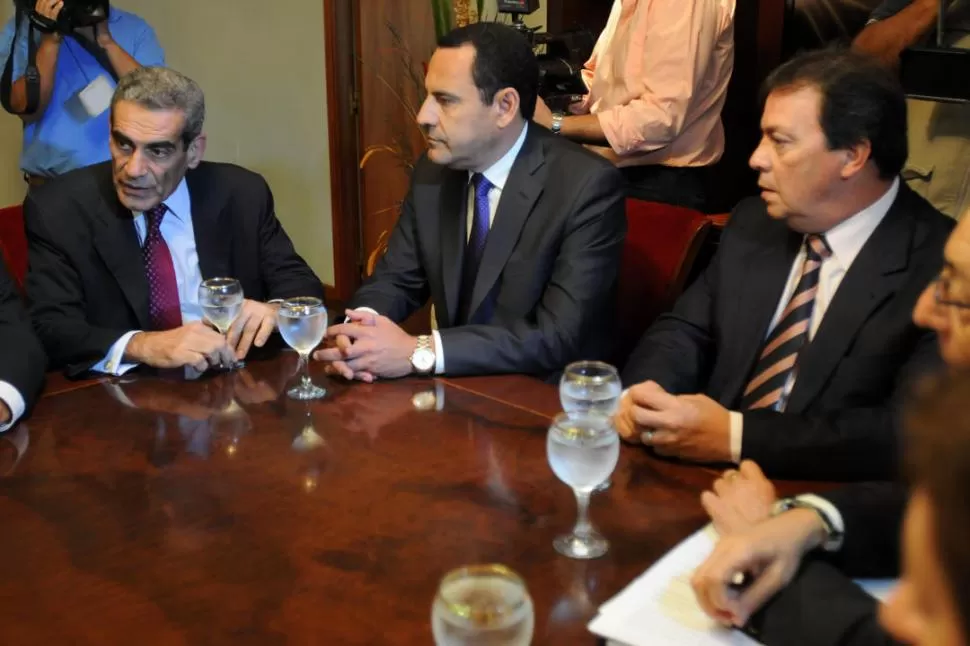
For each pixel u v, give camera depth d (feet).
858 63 5.22
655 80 8.74
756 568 3.47
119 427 5.06
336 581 3.62
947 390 1.56
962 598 1.47
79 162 10.96
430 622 3.36
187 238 7.32
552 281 6.63
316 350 6.27
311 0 14.48
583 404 4.45
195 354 5.74
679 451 4.67
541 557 3.79
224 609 3.45
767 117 5.41
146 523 4.06
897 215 5.41
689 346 6.23
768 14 10.10
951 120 7.58
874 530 3.72
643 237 7.34
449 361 5.81
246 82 16.02
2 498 4.28
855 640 3.22
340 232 15.43
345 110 14.73
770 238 6.00
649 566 3.73
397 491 4.33
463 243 7.08
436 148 6.79
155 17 16.99
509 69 6.57
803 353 5.55
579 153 6.85
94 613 3.43
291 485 4.39
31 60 10.32
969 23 7.45
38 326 6.53
